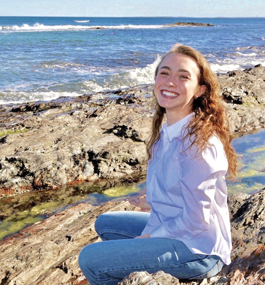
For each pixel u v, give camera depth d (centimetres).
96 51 3139
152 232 245
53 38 4475
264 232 335
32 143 800
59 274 415
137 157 802
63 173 752
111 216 296
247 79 1309
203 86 250
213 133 235
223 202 245
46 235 507
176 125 246
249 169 779
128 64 2386
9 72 1964
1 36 4503
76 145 791
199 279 256
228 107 1107
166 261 237
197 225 229
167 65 247
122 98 1148
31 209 667
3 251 468
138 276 226
